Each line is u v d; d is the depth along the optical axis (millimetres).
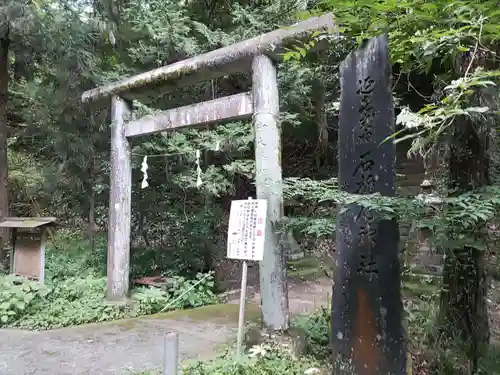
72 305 5195
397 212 2141
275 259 3822
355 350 2443
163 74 5027
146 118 5379
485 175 2576
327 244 6492
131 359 3670
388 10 2109
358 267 2479
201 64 4609
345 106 2627
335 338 2570
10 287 5066
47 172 7891
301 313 4992
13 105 9047
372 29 2430
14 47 7281
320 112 8234
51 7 6539
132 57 6676
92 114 7281
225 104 4465
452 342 2561
